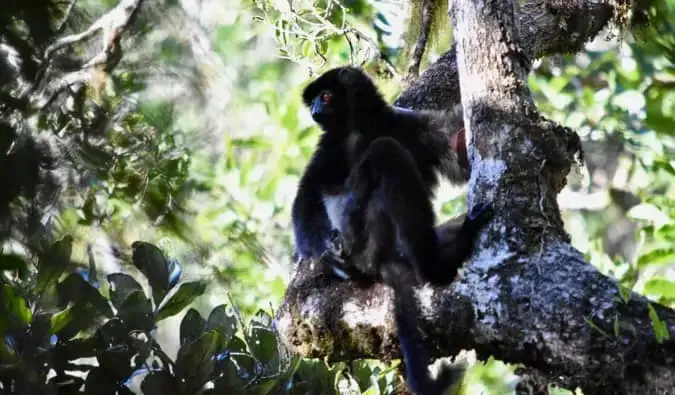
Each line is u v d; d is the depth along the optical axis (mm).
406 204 9281
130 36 8781
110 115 9531
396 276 8969
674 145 15805
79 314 8195
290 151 17266
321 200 10695
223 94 14633
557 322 7574
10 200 6129
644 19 11789
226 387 8562
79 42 9219
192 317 9000
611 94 16797
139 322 8453
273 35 14148
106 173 9508
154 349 8586
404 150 9828
